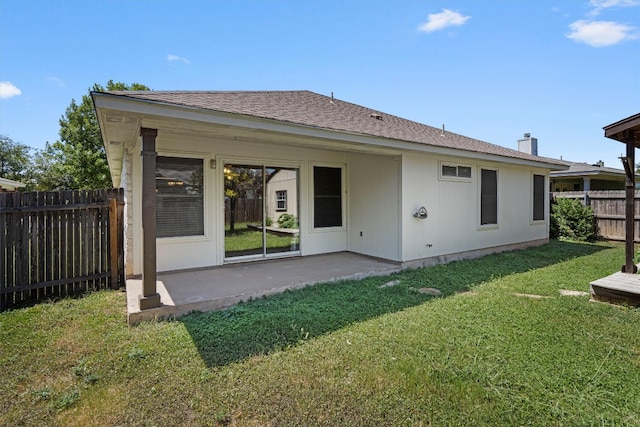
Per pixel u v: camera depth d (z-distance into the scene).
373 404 2.25
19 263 4.65
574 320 3.71
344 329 3.47
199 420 2.12
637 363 2.77
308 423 2.08
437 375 2.57
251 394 2.37
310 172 7.59
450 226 7.52
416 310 4.06
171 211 5.90
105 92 3.30
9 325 3.69
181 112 3.74
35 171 30.69
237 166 6.66
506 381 2.49
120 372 2.68
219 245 6.41
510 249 9.03
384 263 6.75
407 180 6.72
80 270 5.14
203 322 3.71
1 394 2.42
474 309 4.08
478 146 8.81
